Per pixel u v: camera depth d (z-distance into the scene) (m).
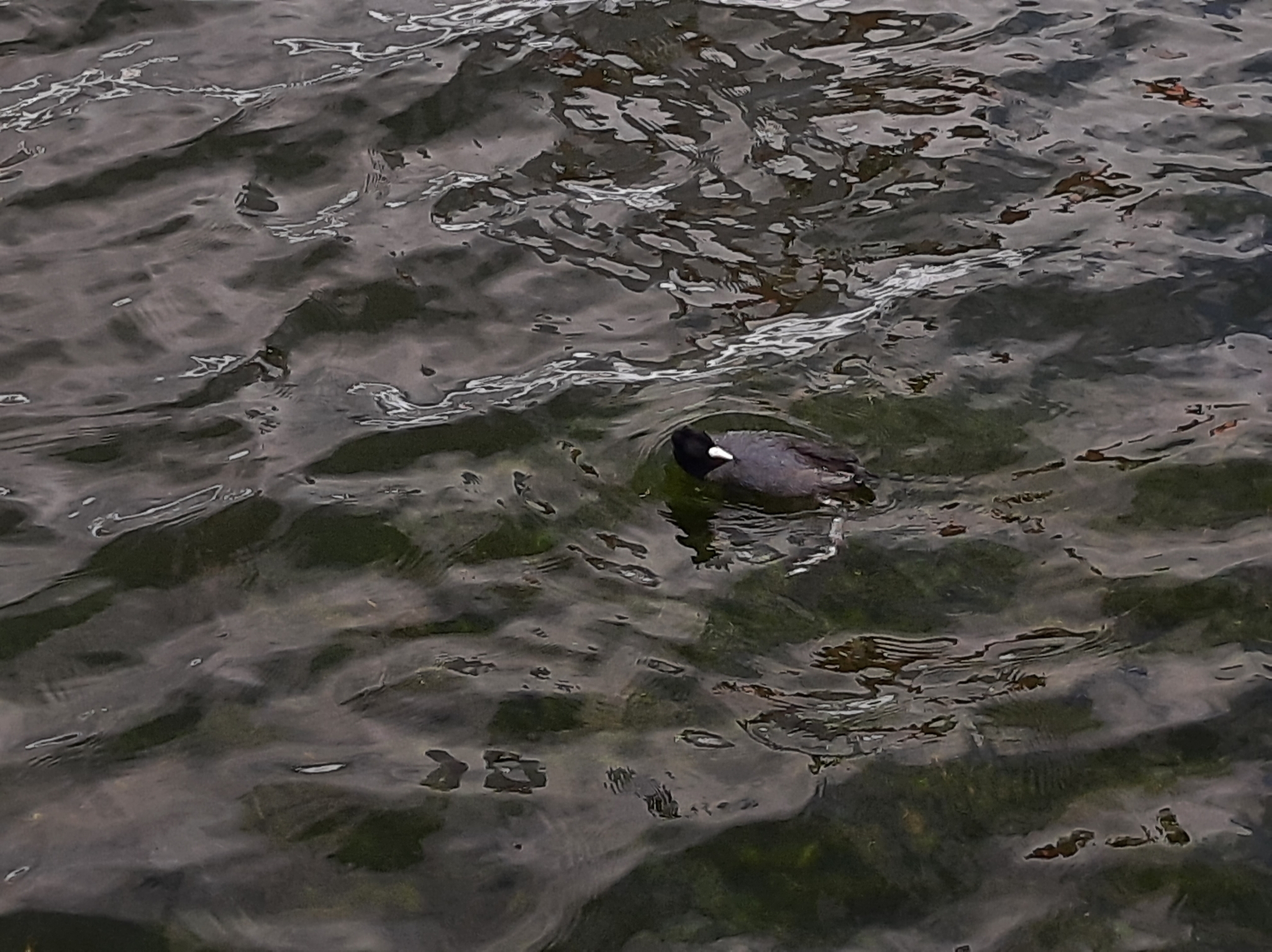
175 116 8.92
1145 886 4.62
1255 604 5.65
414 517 6.14
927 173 8.42
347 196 8.30
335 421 6.69
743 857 4.73
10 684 5.38
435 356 7.13
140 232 7.98
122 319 7.34
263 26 9.84
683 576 5.84
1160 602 5.67
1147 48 9.70
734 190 8.33
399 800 4.92
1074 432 6.55
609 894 4.62
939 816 4.87
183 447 6.54
